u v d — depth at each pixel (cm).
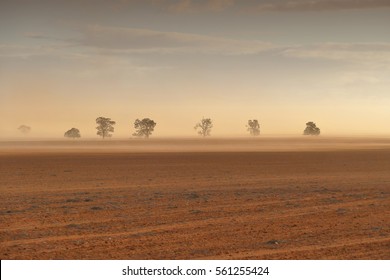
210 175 4969
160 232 2120
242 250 1830
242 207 2770
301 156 9731
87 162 7675
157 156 9950
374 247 1864
